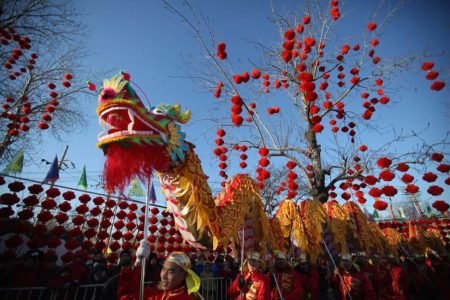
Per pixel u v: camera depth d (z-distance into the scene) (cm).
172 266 255
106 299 334
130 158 304
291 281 469
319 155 827
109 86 312
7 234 445
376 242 700
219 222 384
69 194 510
